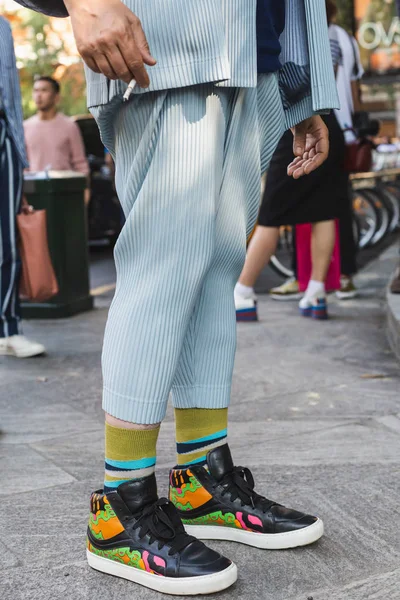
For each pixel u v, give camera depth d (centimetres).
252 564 215
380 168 1225
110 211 1098
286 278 747
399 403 362
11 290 474
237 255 218
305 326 534
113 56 176
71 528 243
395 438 315
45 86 764
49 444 321
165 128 194
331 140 528
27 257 486
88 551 217
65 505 260
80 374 434
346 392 381
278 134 223
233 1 196
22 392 400
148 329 197
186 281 197
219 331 219
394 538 229
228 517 225
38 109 772
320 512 248
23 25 1645
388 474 277
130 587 206
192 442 225
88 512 254
